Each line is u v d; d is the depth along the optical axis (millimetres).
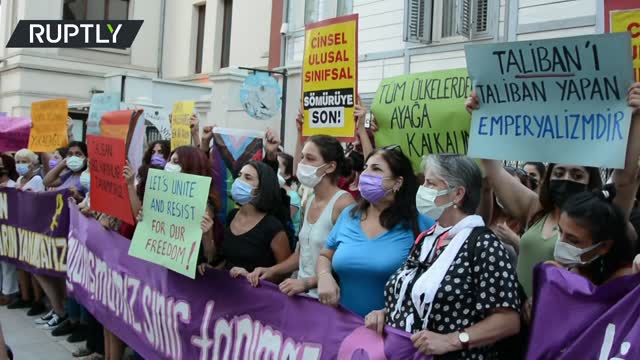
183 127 6230
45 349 5695
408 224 3094
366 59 9242
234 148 5008
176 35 18562
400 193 3121
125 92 13859
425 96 3752
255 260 3744
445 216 2668
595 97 2619
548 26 6973
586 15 6633
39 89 17078
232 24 15945
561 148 2721
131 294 4539
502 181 3170
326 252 3354
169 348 4086
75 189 6105
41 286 6762
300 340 3176
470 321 2463
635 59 3156
